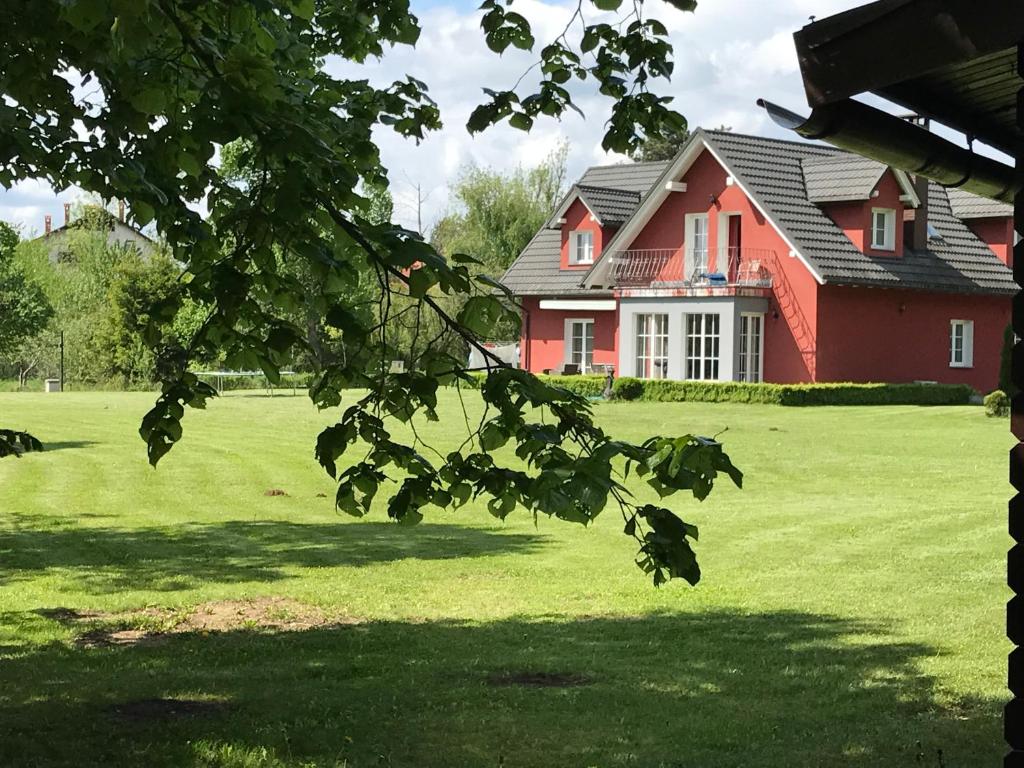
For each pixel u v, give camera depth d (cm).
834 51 335
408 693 688
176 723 626
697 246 3484
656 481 372
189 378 418
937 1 316
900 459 1878
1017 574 348
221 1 392
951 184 439
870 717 633
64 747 583
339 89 573
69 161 516
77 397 3681
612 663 755
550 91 576
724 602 937
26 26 378
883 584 987
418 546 1216
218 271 400
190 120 439
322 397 431
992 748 573
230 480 1697
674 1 458
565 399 405
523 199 5666
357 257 430
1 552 1176
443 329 411
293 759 569
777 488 1591
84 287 5856
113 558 1148
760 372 3331
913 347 3434
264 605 950
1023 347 348
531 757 571
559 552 1180
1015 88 378
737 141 3434
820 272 3142
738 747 584
